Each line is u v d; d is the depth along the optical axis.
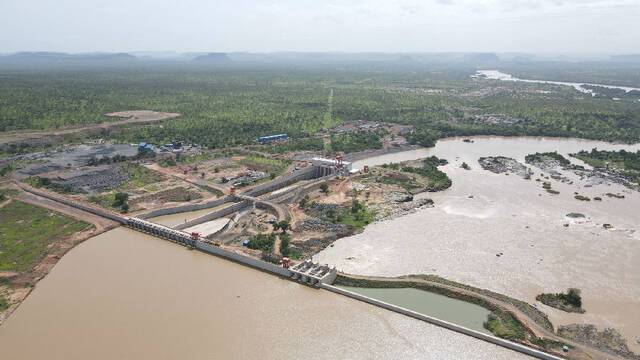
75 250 156.75
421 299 125.56
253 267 144.75
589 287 133.88
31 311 119.94
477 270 143.00
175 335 110.38
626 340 109.75
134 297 126.38
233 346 106.38
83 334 110.81
